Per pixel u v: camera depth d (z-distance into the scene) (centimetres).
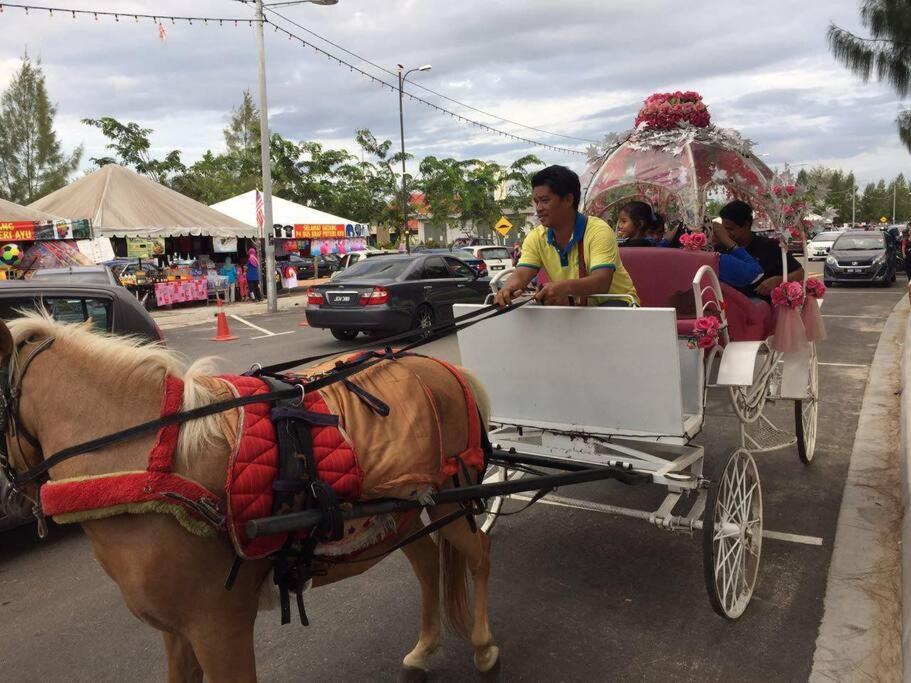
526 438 411
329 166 3806
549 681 317
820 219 528
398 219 3903
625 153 494
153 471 209
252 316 1925
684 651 336
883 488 521
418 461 261
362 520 254
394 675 326
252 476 219
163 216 2061
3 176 4503
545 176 356
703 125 490
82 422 223
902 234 2395
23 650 352
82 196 2016
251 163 3656
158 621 223
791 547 439
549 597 388
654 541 454
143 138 4028
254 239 2388
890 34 2186
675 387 343
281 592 236
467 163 4103
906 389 761
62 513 209
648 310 338
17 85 4466
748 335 462
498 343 390
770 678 314
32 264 1669
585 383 367
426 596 327
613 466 365
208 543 217
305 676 325
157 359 232
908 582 365
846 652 327
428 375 294
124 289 546
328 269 3159
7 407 226
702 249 497
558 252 373
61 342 232
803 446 562
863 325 1338
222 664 226
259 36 1853
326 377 261
